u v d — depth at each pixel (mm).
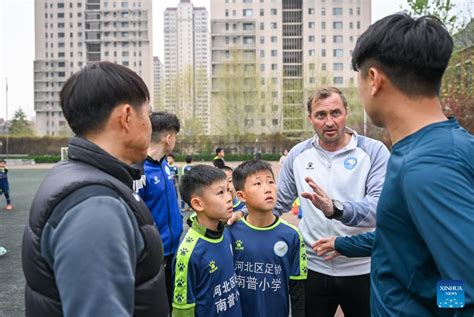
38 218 1091
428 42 1146
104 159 1190
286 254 2463
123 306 1020
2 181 11281
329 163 2568
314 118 2535
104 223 1036
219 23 70188
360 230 2451
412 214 1082
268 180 2484
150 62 83750
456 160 1060
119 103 1241
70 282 980
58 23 84062
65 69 83500
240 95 50156
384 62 1207
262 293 2438
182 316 2236
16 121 75875
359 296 2463
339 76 69125
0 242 7145
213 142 50438
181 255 2273
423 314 1146
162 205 3242
